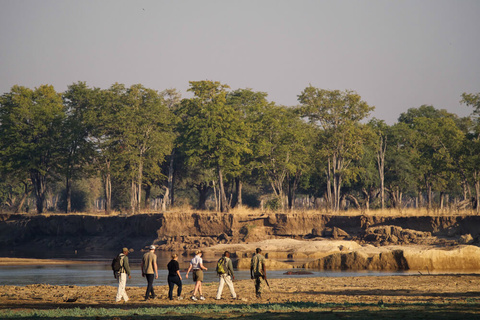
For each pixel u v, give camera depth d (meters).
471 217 112.12
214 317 29.36
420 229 116.44
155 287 51.59
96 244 141.25
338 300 40.44
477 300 38.47
